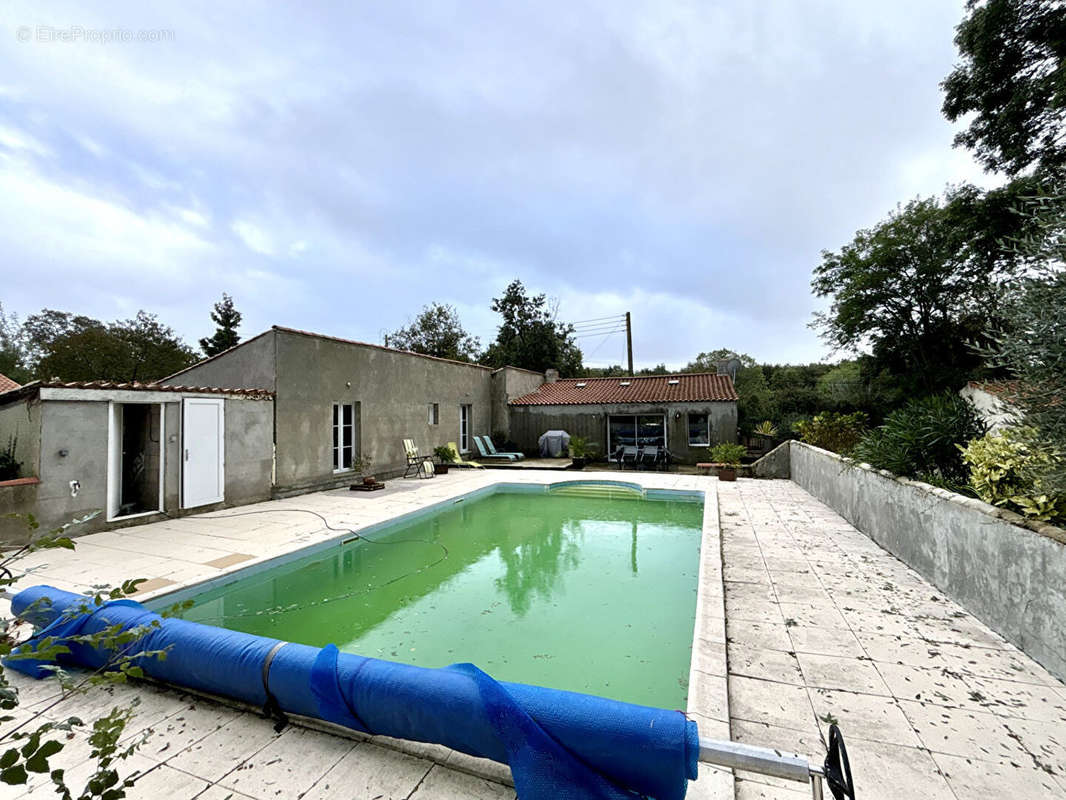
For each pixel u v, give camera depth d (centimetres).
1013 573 328
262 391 879
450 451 1366
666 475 1237
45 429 588
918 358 1356
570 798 179
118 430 707
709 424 1491
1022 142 923
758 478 1177
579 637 399
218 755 223
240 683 246
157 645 264
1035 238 329
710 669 294
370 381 1143
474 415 1600
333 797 198
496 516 857
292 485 932
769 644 331
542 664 355
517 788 184
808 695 272
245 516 755
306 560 585
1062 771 212
